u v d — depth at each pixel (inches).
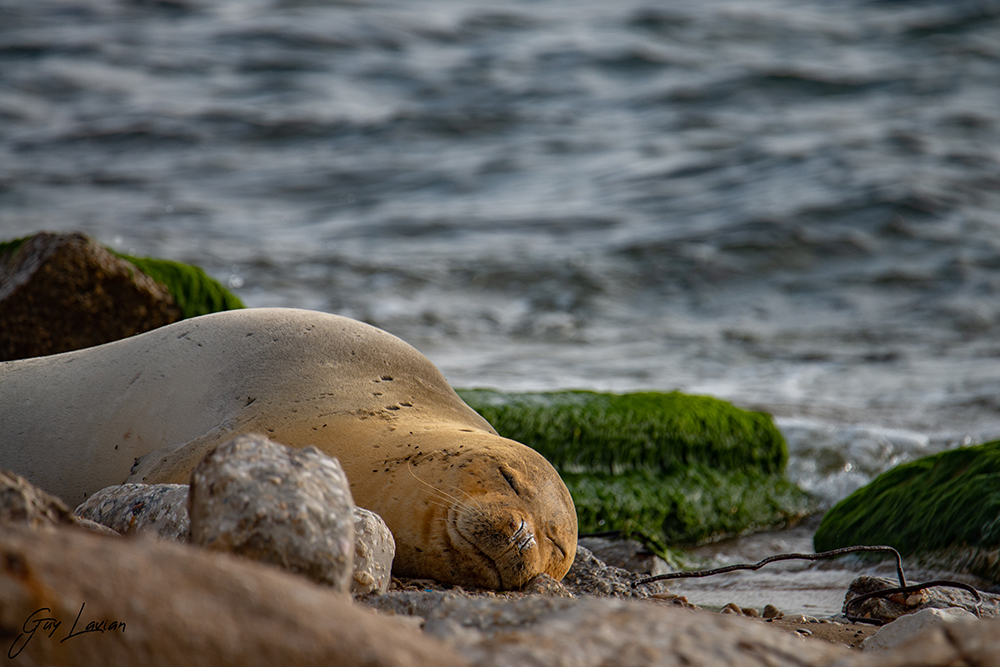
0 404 616.7
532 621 285.4
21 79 3909.9
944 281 2090.3
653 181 2866.6
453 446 494.9
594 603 288.0
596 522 917.2
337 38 4451.3
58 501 325.1
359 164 3161.9
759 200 2593.5
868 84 3747.5
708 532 949.2
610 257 2244.1
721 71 3954.2
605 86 3946.9
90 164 3166.8
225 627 213.3
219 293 1069.1
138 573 215.5
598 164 3083.2
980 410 1301.7
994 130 3174.2
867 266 2192.4
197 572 222.1
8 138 3410.4
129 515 453.7
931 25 4382.4
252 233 2524.6
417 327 1823.3
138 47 4323.3
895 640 426.6
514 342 1765.5
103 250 973.8
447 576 468.1
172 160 3218.5
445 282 2091.5
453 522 461.7
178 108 3688.5
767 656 264.7
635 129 3420.3
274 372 576.4
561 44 4365.2
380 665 220.8
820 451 1117.1
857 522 833.5
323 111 3690.9
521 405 987.9
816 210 2438.5
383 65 4205.2
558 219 2593.5
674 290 2098.9
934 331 1823.3
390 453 502.3
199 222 2618.1
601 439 981.8
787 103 3639.3
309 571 313.0
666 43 4367.6
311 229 2581.2
